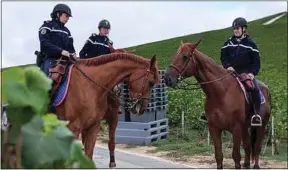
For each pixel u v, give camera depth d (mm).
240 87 7848
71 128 6336
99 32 8625
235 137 7762
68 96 6320
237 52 8336
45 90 1283
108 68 6711
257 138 9516
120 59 6832
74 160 1340
